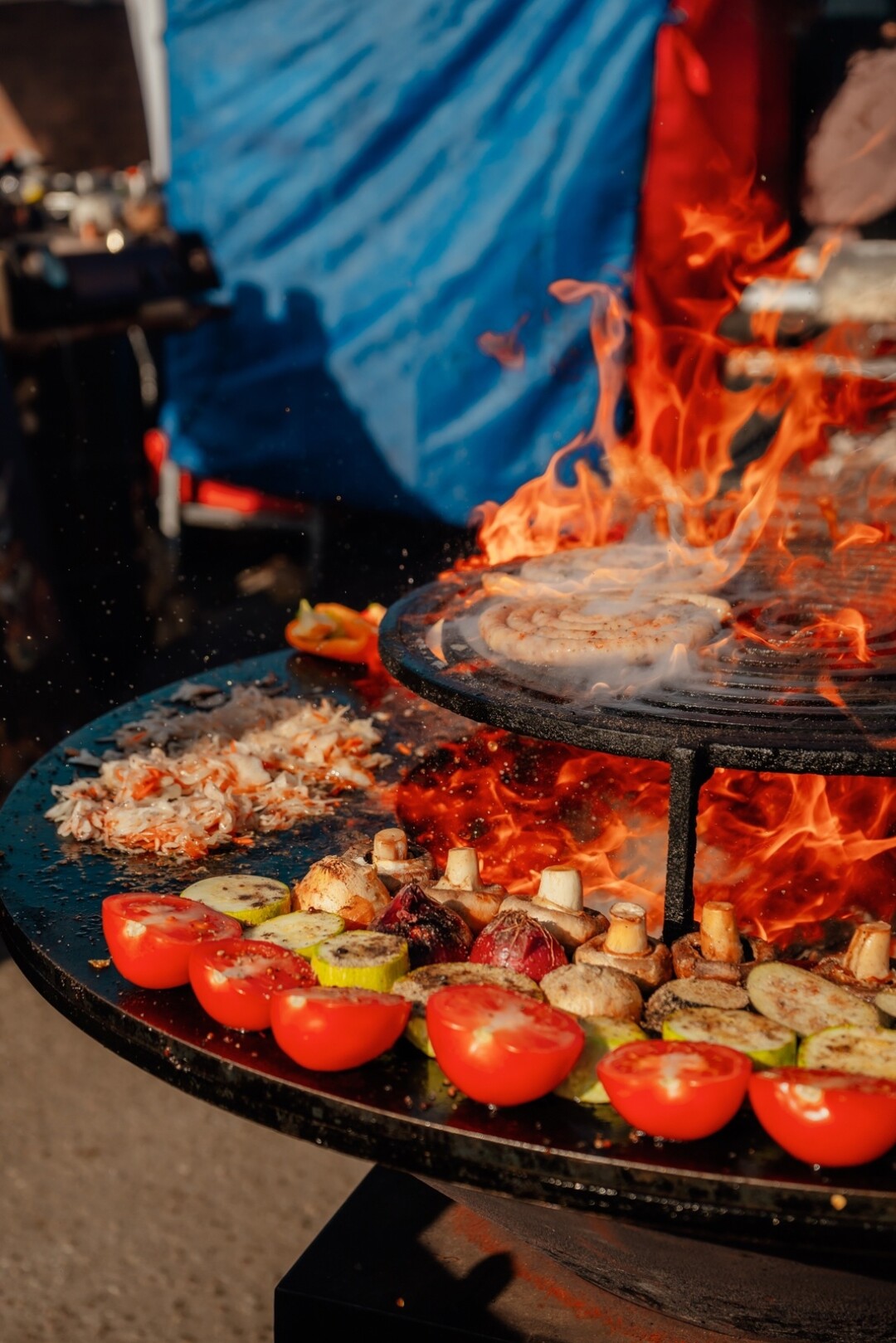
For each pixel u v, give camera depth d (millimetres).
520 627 1933
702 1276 1508
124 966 1492
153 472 6883
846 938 1918
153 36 6180
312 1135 1316
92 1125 3225
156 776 2076
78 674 4617
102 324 5016
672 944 1567
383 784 2189
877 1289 1429
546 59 5348
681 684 1759
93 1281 2725
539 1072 1227
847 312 6324
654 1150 1210
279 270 6137
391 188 5789
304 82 5777
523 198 5551
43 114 9969
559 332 5773
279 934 1542
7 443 4344
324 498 6398
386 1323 1783
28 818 2029
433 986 1411
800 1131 1156
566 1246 1610
